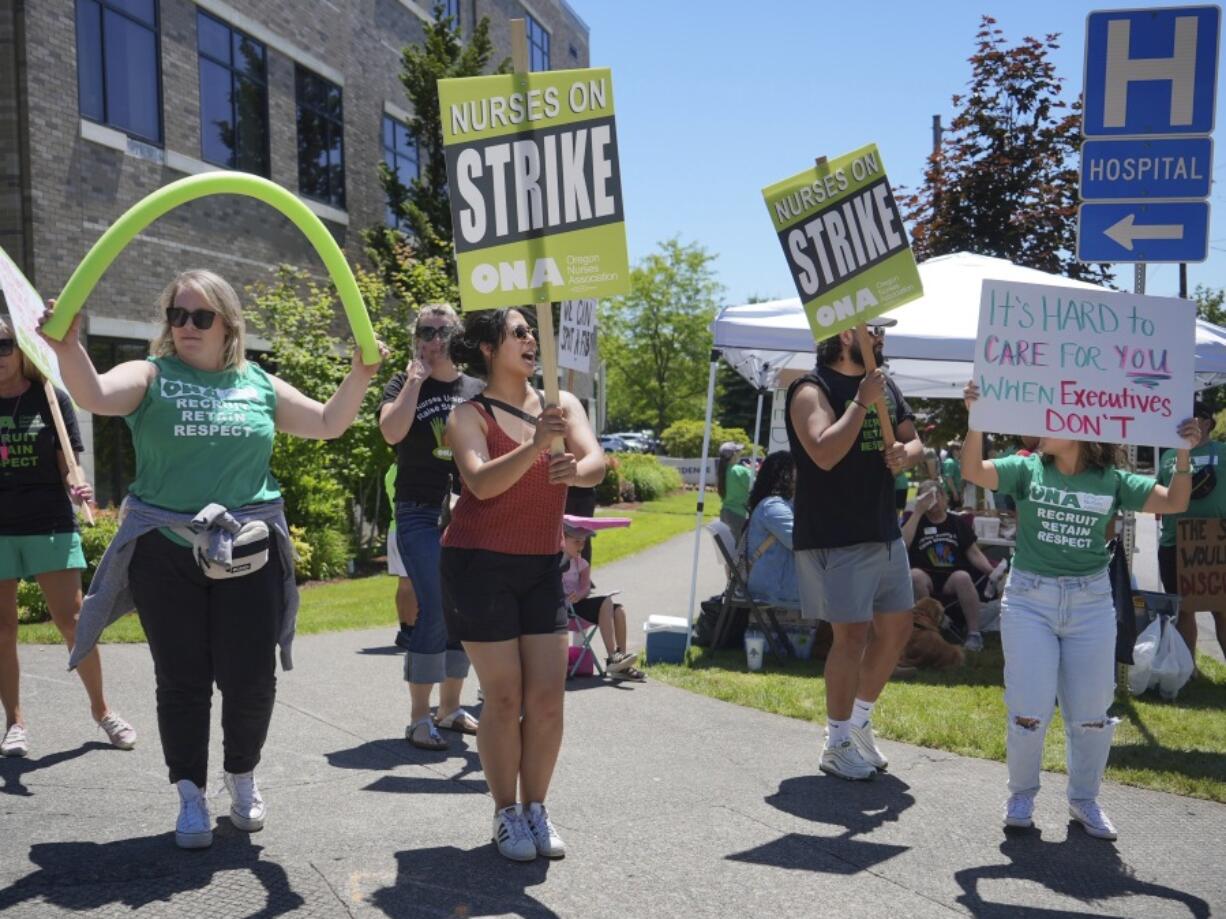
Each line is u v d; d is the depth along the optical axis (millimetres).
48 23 12141
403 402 5090
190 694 3859
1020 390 4457
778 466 8305
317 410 4078
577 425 4059
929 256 15289
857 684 4949
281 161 17172
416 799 4531
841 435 4605
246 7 16109
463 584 3828
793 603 8055
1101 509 4219
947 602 8773
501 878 3689
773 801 4629
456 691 5715
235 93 15992
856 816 4457
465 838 4070
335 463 14875
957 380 11508
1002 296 4484
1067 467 4434
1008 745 4301
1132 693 7047
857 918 3459
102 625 3809
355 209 19781
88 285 3504
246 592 3826
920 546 8930
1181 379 4348
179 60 14586
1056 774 5129
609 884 3672
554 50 33688
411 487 5391
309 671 7289
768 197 4832
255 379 4027
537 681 3875
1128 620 5215
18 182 11930
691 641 8883
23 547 4984
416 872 3721
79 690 6406
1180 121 6074
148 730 5508
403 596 6660
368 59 20391
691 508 29641
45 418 5066
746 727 5949
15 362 4977
